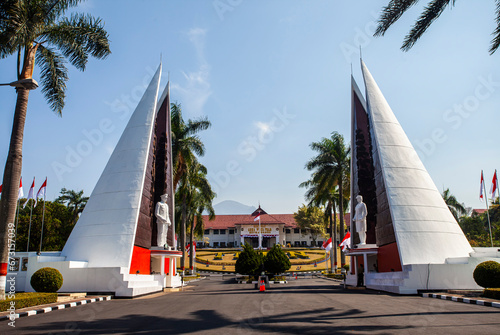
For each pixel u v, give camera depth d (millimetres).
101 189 22141
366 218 25469
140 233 21734
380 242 23031
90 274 17516
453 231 20719
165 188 26047
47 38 15477
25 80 13617
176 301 15180
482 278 15234
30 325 9086
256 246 84875
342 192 35000
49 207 41594
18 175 13500
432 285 17219
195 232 45906
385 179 21438
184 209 34312
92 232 20703
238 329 8125
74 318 10305
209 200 37875
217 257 64625
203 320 9602
